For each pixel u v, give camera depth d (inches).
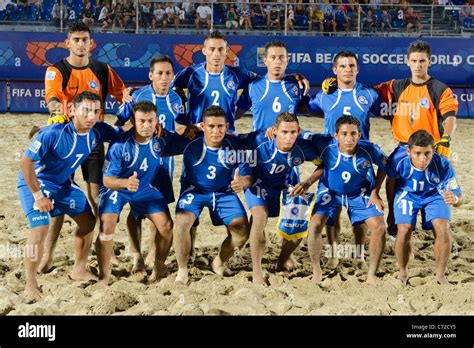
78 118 206.8
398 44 616.4
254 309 194.1
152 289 212.1
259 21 636.7
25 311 189.5
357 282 222.2
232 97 254.4
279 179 233.6
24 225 293.9
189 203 224.4
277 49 244.2
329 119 245.8
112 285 213.6
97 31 624.7
